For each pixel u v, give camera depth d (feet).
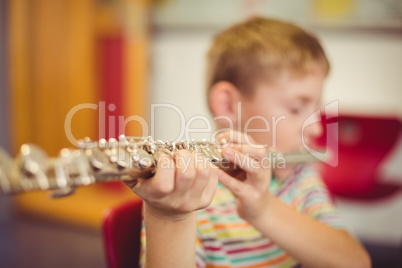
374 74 8.86
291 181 2.75
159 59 9.96
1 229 9.23
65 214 9.79
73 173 1.10
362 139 6.79
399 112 8.79
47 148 9.84
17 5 9.75
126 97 9.46
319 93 2.64
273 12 9.13
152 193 1.29
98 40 9.62
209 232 2.29
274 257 2.38
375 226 9.00
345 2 8.76
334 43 8.95
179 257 1.45
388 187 6.91
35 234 9.03
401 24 8.55
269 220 1.94
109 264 2.39
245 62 2.57
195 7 9.61
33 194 10.11
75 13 9.58
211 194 1.39
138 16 9.38
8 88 9.95
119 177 1.22
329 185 6.84
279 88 2.52
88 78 9.61
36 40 9.82
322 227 2.14
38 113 9.89
